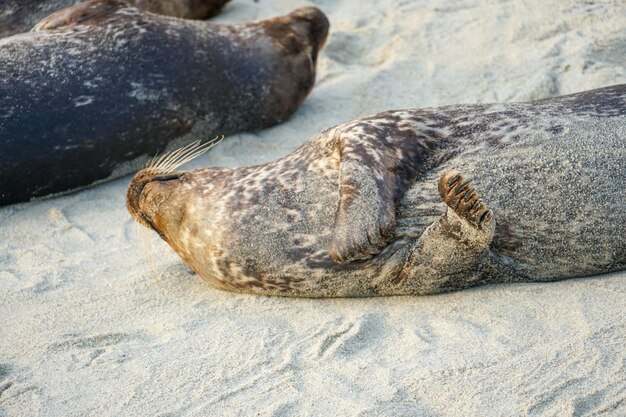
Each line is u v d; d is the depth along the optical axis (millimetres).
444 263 11188
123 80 16578
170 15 21078
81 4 17812
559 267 11523
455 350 10461
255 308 12141
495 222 10969
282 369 10555
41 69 16250
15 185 15945
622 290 11133
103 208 15797
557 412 9258
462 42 19750
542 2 20438
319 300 12180
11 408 10430
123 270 13531
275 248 11898
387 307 11703
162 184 13023
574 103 12195
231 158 17094
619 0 19875
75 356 11391
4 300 12859
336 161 11977
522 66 18297
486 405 9477
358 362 10523
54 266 13766
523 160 11492
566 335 10406
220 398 10188
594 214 11242
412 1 22094
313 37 18828
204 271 12648
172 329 11797
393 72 19047
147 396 10391
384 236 11039
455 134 12008
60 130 16016
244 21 22156
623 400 9305
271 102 18031
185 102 17156
